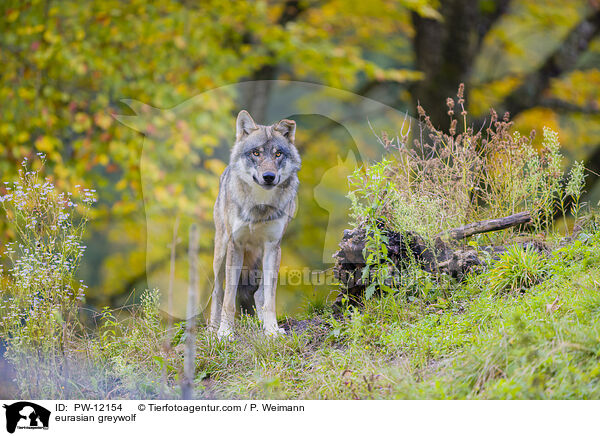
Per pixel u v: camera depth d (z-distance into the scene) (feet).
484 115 64.28
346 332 26.78
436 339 24.27
